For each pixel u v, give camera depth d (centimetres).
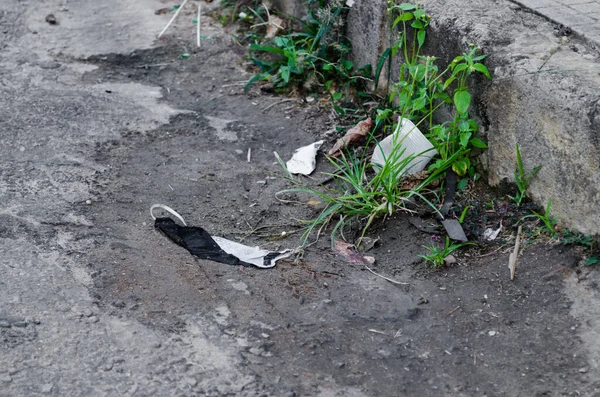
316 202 393
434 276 344
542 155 350
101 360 291
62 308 315
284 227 378
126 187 401
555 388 283
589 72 341
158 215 380
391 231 372
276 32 543
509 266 339
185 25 574
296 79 503
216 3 601
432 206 371
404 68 430
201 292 330
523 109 354
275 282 339
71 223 370
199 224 377
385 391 283
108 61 531
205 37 559
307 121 469
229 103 489
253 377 286
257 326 312
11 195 388
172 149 438
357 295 332
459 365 296
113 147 436
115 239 360
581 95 325
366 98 476
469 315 320
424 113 416
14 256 344
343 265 352
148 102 486
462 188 390
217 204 392
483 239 361
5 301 317
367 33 474
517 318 316
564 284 326
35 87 494
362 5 473
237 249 360
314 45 507
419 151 398
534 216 359
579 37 374
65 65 523
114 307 318
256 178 414
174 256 352
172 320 312
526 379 288
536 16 403
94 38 555
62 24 570
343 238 369
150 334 304
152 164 422
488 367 294
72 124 455
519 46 370
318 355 298
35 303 317
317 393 281
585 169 329
